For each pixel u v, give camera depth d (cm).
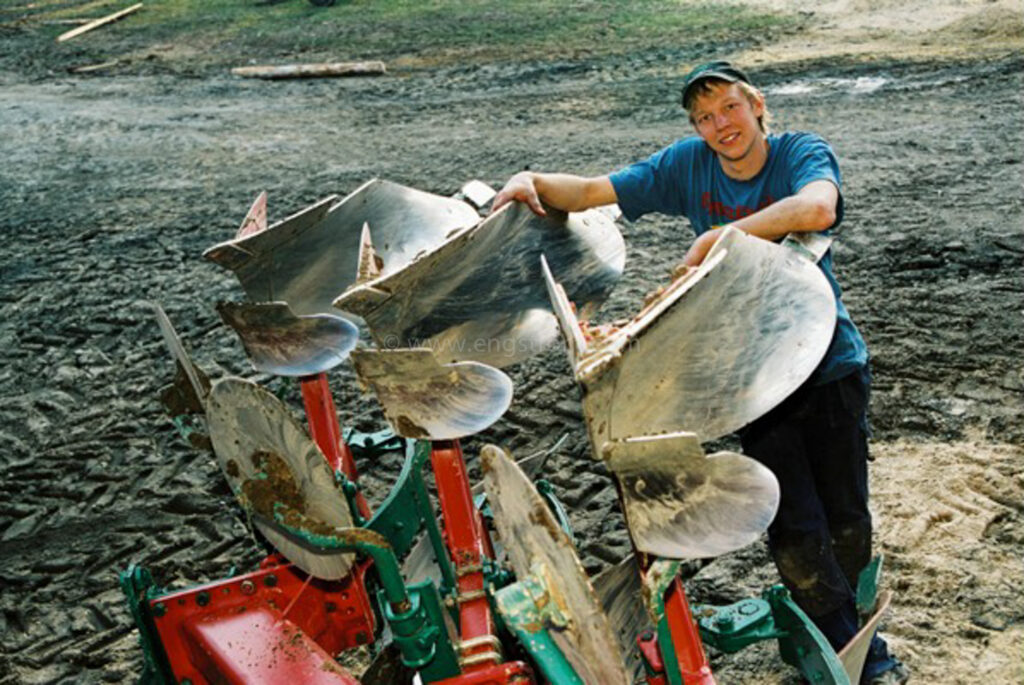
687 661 188
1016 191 729
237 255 251
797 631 223
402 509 256
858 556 271
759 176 257
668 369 172
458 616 221
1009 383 467
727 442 448
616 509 406
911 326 532
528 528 162
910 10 1492
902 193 746
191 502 449
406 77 1493
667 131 1046
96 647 363
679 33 1566
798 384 173
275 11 2081
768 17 1592
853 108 1037
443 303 230
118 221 905
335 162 1059
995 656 307
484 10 1898
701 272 173
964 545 357
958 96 1039
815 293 183
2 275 779
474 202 282
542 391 509
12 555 423
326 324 242
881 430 438
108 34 2025
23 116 1409
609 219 272
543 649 168
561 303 168
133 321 667
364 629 243
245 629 221
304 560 220
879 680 298
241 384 192
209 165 1095
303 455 202
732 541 158
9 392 578
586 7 1834
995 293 563
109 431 521
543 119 1160
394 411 199
